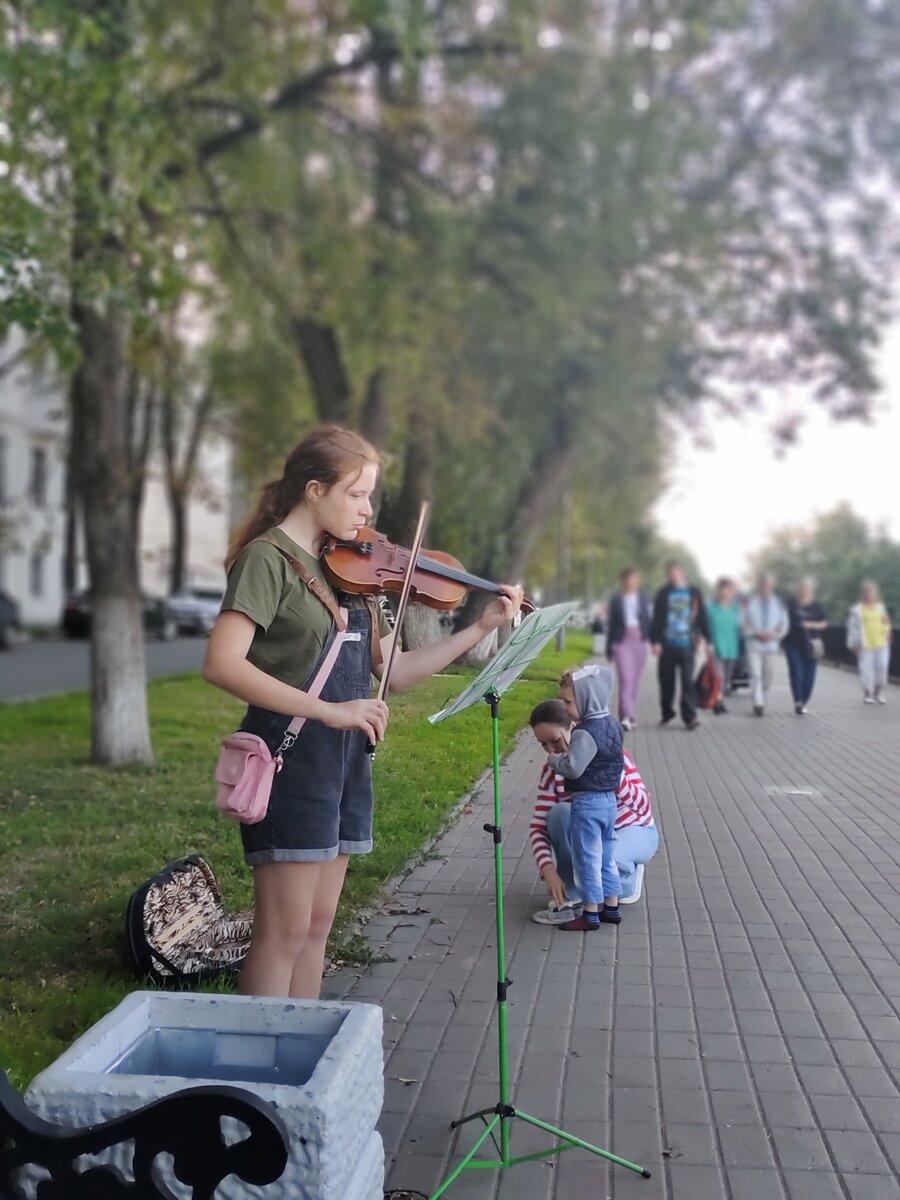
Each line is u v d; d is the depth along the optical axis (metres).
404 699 4.31
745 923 5.97
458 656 3.71
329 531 3.48
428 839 6.39
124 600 10.52
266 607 3.31
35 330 8.84
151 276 10.42
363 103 16.75
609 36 18.73
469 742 5.82
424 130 17.77
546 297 18.06
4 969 5.08
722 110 21.47
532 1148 3.58
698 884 6.73
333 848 3.44
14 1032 4.32
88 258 10.16
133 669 10.55
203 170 14.24
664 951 5.51
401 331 16.84
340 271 16.73
